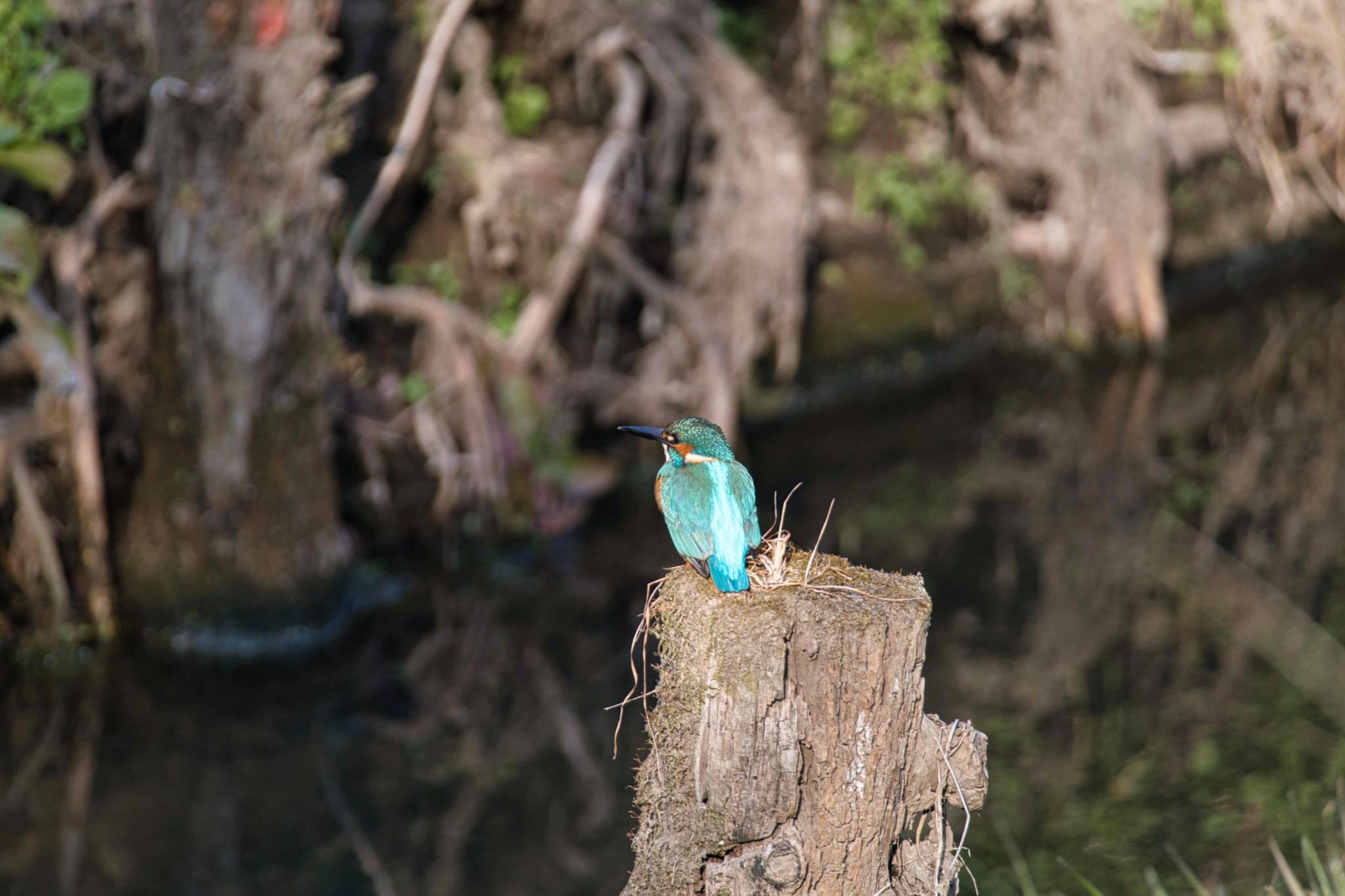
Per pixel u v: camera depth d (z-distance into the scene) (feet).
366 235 47.98
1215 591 44.55
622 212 51.55
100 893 29.40
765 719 13.94
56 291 38.63
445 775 34.91
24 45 37.09
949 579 45.27
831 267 59.98
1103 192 63.46
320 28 38.37
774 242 51.31
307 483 41.09
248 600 40.65
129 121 39.91
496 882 30.07
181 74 36.65
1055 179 63.77
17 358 38.58
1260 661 39.42
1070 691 37.63
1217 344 68.69
